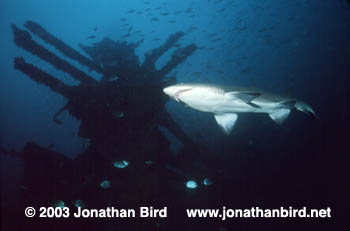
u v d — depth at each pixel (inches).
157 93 312.7
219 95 113.4
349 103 981.2
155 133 325.1
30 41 280.8
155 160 322.3
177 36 357.1
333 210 466.6
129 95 311.1
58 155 345.4
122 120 315.0
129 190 302.4
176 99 113.3
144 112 314.3
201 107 119.3
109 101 309.7
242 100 115.0
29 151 335.9
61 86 295.9
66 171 333.4
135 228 297.0
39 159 338.0
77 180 321.4
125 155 314.3
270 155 743.7
